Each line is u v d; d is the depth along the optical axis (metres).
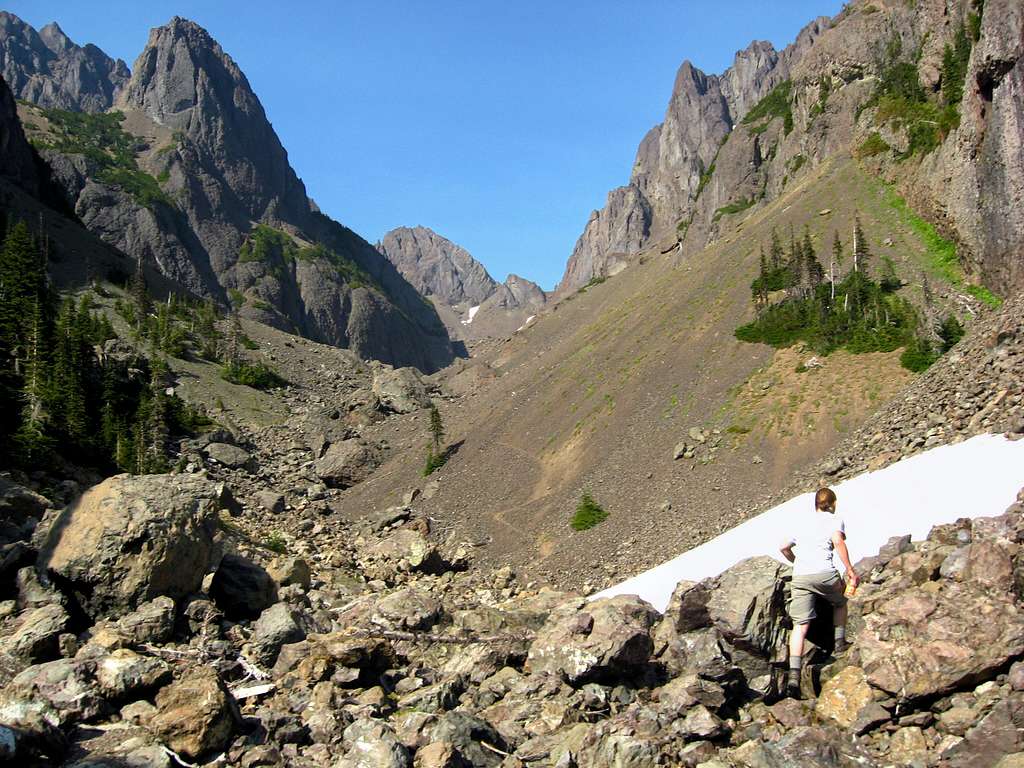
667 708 10.72
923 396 33.47
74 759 9.80
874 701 9.61
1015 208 59.84
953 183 70.44
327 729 11.14
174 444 72.50
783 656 11.10
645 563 44.47
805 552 11.03
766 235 97.94
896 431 32.09
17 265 69.44
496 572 50.62
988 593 10.53
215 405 98.56
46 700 10.77
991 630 9.50
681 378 74.44
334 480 86.25
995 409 24.27
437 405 118.06
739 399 64.69
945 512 18.23
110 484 16.86
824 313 70.56
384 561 45.59
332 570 34.97
